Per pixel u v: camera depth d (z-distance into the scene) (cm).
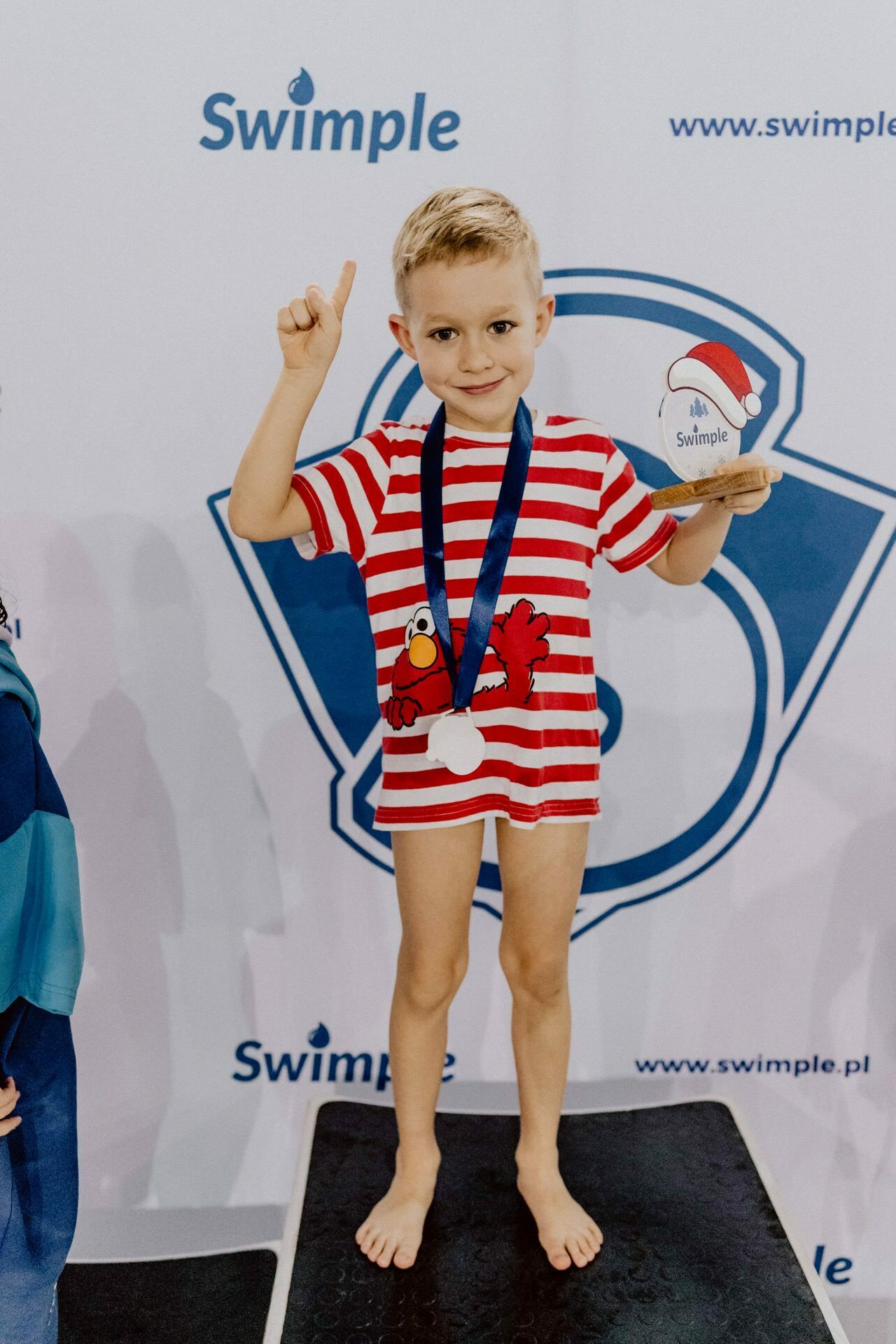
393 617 118
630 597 158
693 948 168
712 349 112
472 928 167
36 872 116
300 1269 125
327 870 164
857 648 159
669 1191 139
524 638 113
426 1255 127
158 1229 173
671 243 148
